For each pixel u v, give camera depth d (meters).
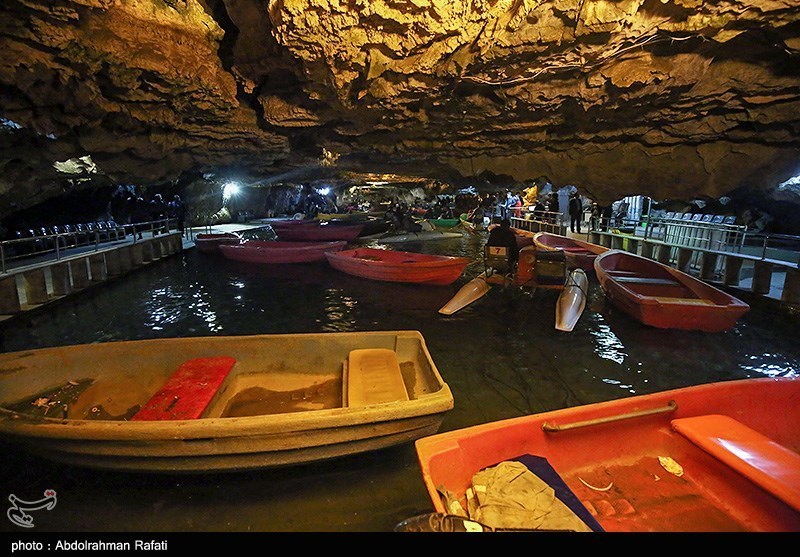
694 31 5.19
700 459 3.21
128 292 10.77
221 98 7.85
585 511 2.64
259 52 6.63
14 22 5.06
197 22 6.28
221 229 22.34
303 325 8.38
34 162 8.85
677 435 3.39
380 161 13.62
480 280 10.02
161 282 11.88
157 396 3.90
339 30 5.11
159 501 3.44
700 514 2.91
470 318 8.58
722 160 8.83
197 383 4.16
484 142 10.03
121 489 3.55
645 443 3.46
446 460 2.80
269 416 3.29
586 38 5.36
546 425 3.19
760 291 9.26
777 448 3.02
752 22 5.07
